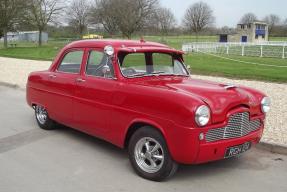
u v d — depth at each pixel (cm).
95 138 749
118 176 566
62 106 711
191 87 549
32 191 512
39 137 755
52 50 4203
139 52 621
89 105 637
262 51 3559
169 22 7056
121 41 652
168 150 516
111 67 606
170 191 519
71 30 7206
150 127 536
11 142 724
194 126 487
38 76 784
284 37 9594
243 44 3719
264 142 704
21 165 605
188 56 3058
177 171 587
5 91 1354
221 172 589
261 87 1420
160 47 660
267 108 586
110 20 6000
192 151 493
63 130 802
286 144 700
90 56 659
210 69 1983
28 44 6662
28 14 5088
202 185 541
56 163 616
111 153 664
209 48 3925
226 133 520
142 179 555
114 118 589
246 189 534
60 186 530
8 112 987
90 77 645
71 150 679
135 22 5784
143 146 555
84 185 534
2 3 4819
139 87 556
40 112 807
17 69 2047
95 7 6544
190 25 8388
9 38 8425
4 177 557
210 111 499
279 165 627
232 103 524
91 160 630
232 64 2381
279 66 2280
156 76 626
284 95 1242
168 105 505
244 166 618
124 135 576
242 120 536
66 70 714
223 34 8562
